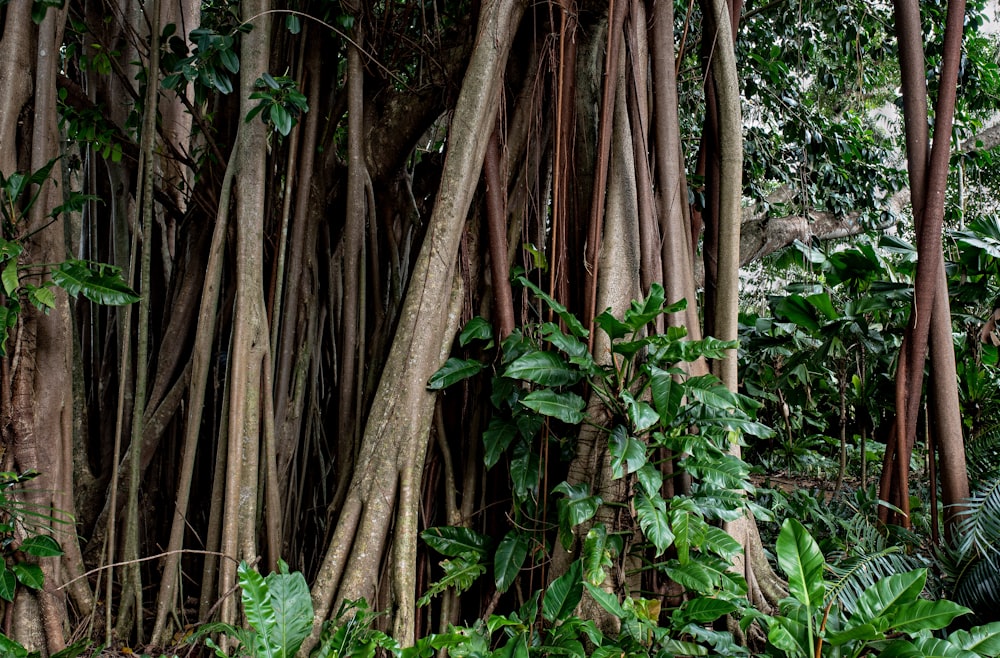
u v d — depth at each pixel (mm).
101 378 4531
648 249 3547
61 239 3461
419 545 3586
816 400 7941
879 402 5652
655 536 2895
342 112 4430
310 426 4207
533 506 3453
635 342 3068
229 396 3516
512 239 3871
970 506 3922
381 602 3273
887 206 9227
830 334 5594
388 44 4902
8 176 3262
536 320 3840
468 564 3348
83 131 4230
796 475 8094
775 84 7121
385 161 4691
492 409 3748
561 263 3676
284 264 4062
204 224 4426
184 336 4336
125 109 5141
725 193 3805
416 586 3559
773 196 9820
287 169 3932
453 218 3469
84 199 3215
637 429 2881
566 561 3361
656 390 3018
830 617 3014
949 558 3844
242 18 3764
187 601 3979
